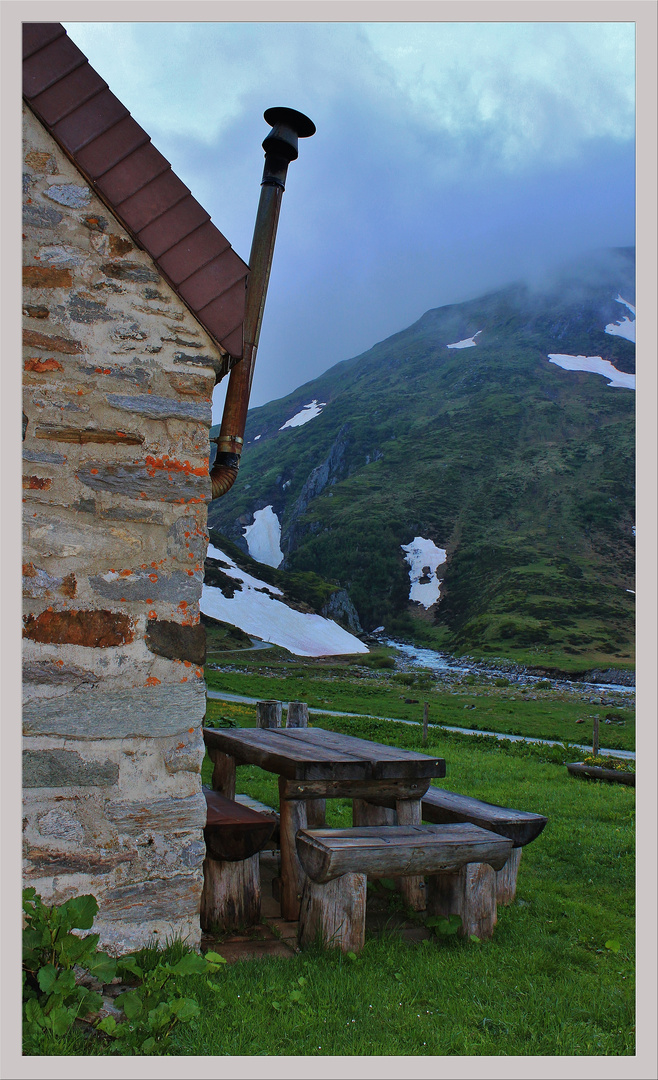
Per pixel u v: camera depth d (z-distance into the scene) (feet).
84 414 12.66
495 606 300.61
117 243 13.07
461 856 14.48
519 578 331.77
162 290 13.37
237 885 14.75
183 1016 10.24
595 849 22.84
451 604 353.51
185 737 12.89
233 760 20.81
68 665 12.09
